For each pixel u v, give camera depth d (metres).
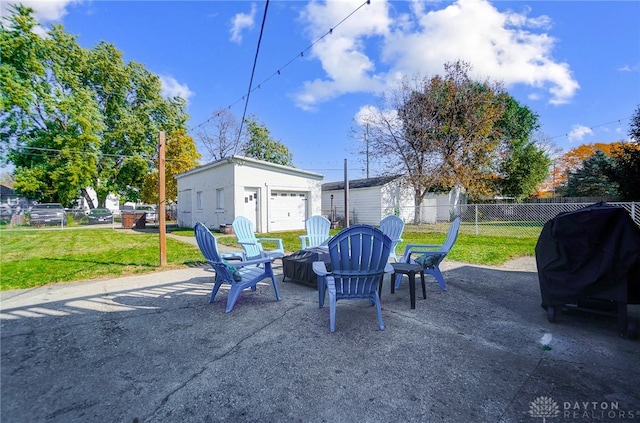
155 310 3.29
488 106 14.97
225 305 3.46
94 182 20.08
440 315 3.11
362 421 1.56
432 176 14.88
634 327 2.45
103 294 3.88
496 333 2.64
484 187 16.36
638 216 8.31
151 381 1.94
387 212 17.16
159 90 22.41
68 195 18.69
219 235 11.30
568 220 2.63
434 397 1.75
